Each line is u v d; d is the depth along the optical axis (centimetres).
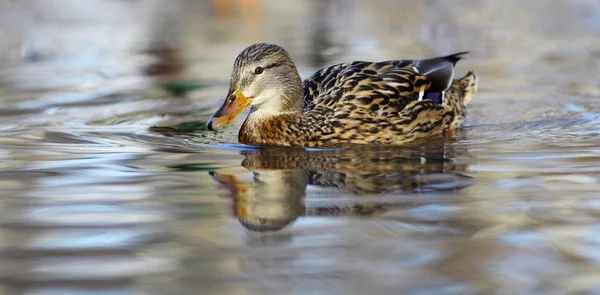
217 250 773
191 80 1784
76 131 1332
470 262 739
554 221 848
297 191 973
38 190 981
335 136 1297
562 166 1077
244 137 1300
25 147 1216
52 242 798
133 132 1337
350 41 2222
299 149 1251
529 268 725
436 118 1381
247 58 1293
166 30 2467
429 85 1404
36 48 2184
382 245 781
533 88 1664
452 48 2109
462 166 1093
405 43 2184
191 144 1264
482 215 870
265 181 1022
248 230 828
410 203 916
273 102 1297
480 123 1416
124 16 2742
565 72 1806
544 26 2392
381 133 1314
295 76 1309
